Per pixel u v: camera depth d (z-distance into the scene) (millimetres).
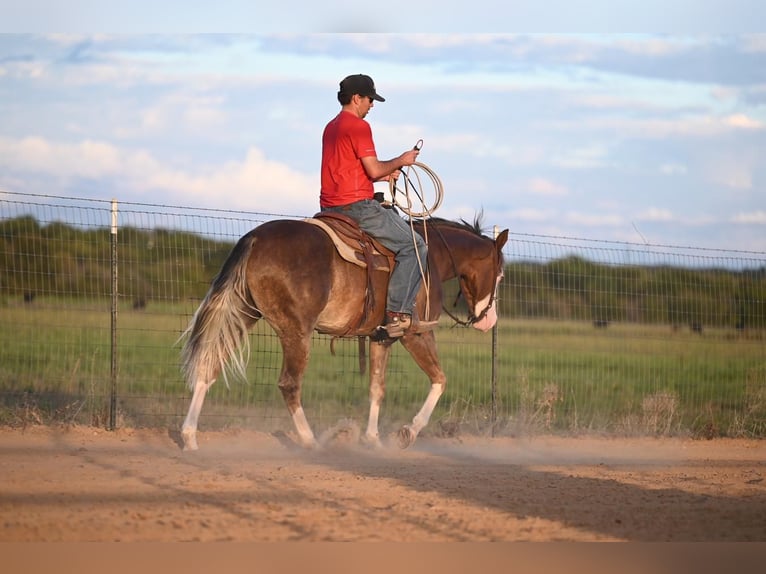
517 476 9789
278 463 10219
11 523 6980
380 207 11188
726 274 17141
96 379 15922
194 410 10727
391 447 12086
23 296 15641
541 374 20844
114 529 6906
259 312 10883
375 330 11430
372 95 11531
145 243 13867
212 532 6895
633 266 16297
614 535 7145
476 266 12773
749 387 16703
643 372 20500
